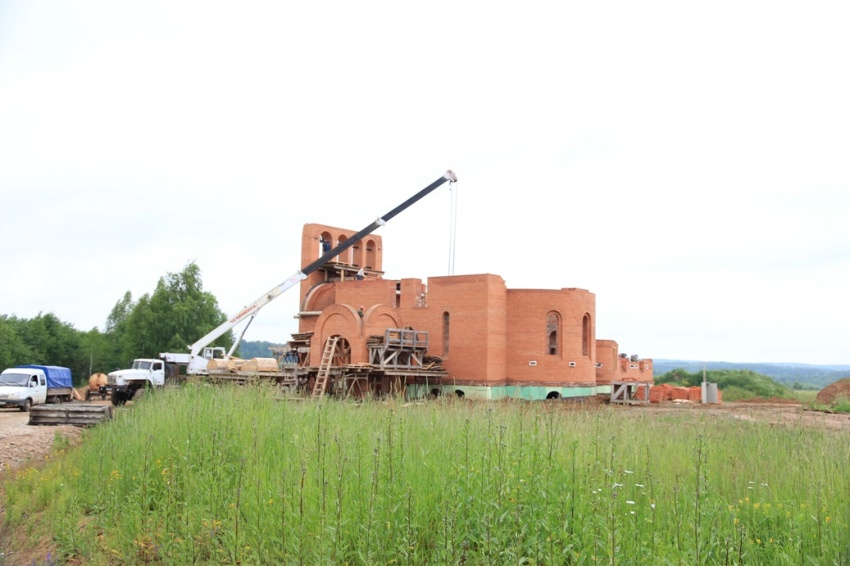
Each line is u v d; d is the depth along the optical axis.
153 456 11.47
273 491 9.19
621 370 49.66
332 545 7.52
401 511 8.07
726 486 9.67
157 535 9.03
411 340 34.19
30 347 82.25
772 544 7.90
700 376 71.44
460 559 7.25
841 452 11.06
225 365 37.12
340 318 34.22
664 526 8.05
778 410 32.97
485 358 34.62
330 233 45.19
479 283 35.22
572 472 8.30
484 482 8.20
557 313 36.53
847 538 7.44
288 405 14.25
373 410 13.91
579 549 7.18
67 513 10.59
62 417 24.02
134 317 75.38
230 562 8.21
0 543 10.19
